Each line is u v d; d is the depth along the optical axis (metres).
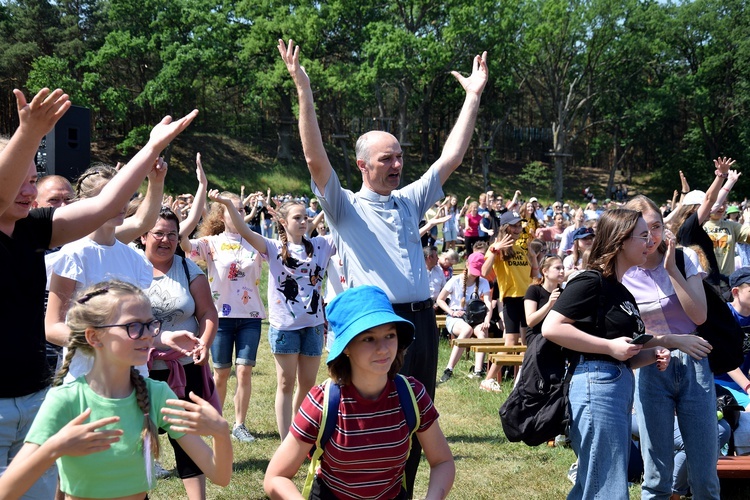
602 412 3.77
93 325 2.70
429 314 4.18
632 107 60.31
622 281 4.50
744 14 58.78
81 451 2.38
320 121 64.88
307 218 5.96
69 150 7.98
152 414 2.83
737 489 5.41
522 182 64.38
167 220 4.60
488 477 5.66
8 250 2.93
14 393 2.96
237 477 5.51
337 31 53.75
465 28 49.44
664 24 59.31
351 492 2.92
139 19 51.66
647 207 4.20
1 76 51.25
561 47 58.28
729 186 8.08
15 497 2.38
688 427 4.35
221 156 53.28
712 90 61.56
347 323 2.83
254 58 53.38
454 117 69.31
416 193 4.48
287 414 5.92
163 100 48.78
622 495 3.73
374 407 2.89
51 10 52.97
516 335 8.77
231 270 6.12
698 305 4.27
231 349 6.25
